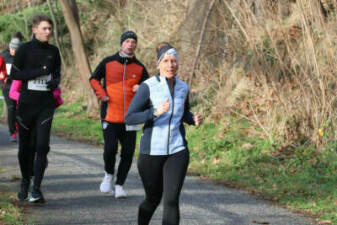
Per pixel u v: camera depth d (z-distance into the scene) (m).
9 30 47.19
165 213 9.22
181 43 29.47
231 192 15.49
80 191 14.74
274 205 13.98
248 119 22.02
